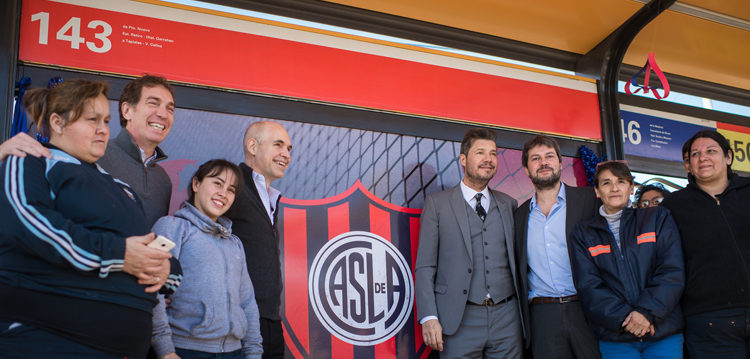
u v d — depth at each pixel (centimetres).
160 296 203
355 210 339
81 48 288
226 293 223
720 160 289
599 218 305
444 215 327
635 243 287
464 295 308
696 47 440
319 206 329
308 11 360
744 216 277
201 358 213
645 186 398
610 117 427
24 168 156
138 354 166
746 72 480
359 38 358
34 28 281
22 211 148
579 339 303
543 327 310
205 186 239
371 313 332
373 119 356
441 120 376
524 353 338
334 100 344
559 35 417
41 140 268
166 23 309
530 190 393
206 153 306
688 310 279
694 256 280
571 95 421
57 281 150
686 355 291
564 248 317
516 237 329
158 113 248
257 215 274
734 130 500
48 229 147
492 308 310
